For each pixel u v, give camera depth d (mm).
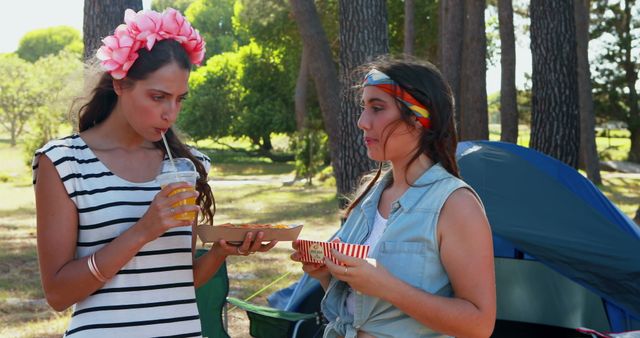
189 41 2152
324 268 2223
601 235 4695
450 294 2102
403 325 2098
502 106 15359
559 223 4742
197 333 2234
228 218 14094
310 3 10547
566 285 5184
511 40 15203
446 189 2062
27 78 40438
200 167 2402
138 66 2080
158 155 2281
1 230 12547
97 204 2117
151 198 2186
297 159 24594
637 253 4602
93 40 5977
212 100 35438
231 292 7508
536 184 4918
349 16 7496
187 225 2039
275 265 9039
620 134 40000
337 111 10750
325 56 10648
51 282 2057
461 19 13352
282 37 26078
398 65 2117
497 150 5160
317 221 13469
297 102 23578
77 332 2090
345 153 7676
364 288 1993
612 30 28953
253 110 35531
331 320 2271
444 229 2039
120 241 2008
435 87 2109
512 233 4766
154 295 2148
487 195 4941
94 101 2229
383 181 2303
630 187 20391
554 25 10352
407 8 16234
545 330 5293
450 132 2148
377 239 2211
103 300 2096
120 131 2211
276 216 14352
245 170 31531
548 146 10445
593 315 5109
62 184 2090
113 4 5969
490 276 2029
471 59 14062
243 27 31875
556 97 10375
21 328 6270
